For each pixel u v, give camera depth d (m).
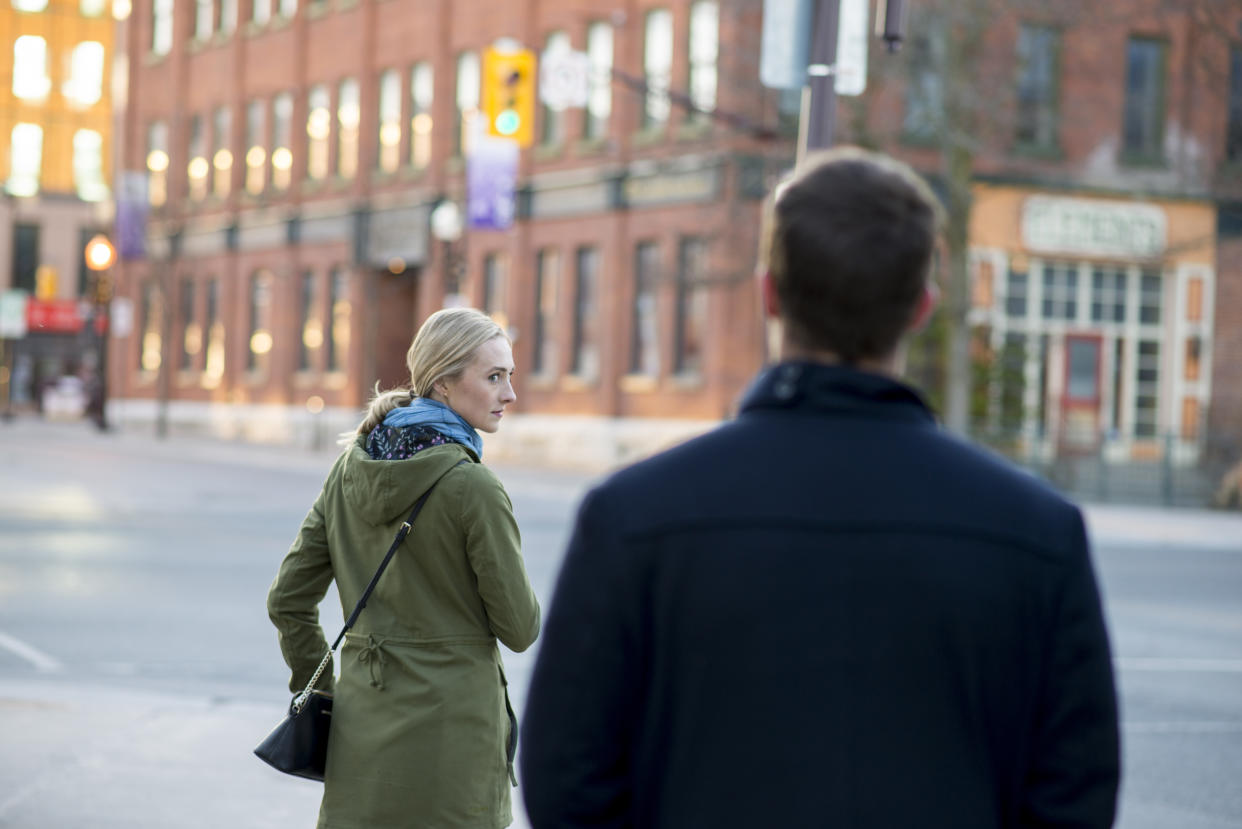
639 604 2.31
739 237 29.77
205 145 52.06
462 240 36.09
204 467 33.03
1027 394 33.41
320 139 46.44
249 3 50.03
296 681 4.34
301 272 47.00
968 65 26.70
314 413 42.66
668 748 2.31
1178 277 34.62
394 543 4.01
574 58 20.47
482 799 4.02
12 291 73.81
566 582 2.36
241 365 49.66
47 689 9.77
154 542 18.27
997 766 2.31
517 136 20.28
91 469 31.22
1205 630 14.05
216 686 10.15
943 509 2.29
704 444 2.38
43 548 17.28
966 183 27.05
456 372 4.22
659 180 33.75
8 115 74.44
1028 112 31.91
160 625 12.48
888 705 2.23
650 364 34.59
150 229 53.94
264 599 14.03
